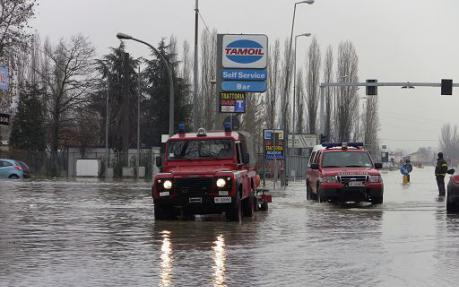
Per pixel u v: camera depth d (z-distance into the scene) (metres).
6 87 44.31
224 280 10.12
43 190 35.56
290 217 20.58
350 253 12.79
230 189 18.39
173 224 18.28
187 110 81.69
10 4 49.34
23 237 15.34
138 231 16.56
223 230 16.77
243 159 20.23
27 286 9.66
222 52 40.47
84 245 13.98
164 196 18.56
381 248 13.47
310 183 29.70
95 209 23.36
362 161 27.83
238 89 40.41
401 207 24.83
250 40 40.28
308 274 10.60
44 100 77.44
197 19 39.94
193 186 18.48
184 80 83.19
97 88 77.75
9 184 42.34
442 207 24.78
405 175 52.81
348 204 26.84
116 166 64.19
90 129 80.44
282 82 77.38
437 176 33.31
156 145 84.81
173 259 12.08
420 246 13.77
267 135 44.44
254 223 18.62
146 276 10.42
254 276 10.42
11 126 76.94
